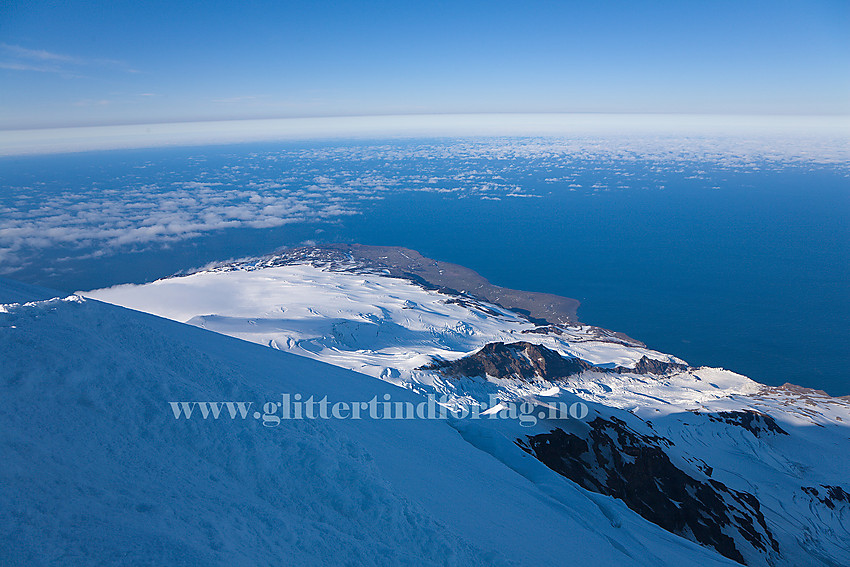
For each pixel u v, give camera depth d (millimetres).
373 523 8625
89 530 5477
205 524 6348
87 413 8055
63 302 12047
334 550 7301
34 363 8609
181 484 7301
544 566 11805
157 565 5141
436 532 9344
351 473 9531
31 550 4867
